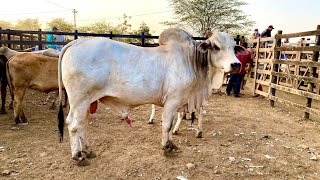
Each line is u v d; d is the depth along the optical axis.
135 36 9.09
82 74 3.58
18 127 5.38
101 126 5.64
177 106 4.11
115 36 8.93
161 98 4.05
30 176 3.50
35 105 7.20
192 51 4.20
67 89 3.70
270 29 12.55
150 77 3.82
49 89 5.75
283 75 8.00
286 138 5.41
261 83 9.66
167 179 3.56
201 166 3.96
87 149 4.00
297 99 10.02
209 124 6.13
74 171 3.68
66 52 3.69
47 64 5.60
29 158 4.01
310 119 7.00
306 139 5.41
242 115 7.14
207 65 4.40
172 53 4.03
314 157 4.40
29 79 5.49
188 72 4.06
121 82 3.72
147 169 3.81
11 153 4.15
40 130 5.26
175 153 4.36
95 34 8.75
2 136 4.85
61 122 3.83
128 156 4.20
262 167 4.01
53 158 4.04
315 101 9.65
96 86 3.67
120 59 3.71
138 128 5.62
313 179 3.73
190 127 5.85
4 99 6.30
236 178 3.66
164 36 4.25
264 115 7.30
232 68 4.02
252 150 4.65
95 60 3.61
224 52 4.14
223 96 9.94
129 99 3.87
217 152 4.49
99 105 7.41
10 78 5.53
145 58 3.85
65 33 8.50
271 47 9.52
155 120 6.27
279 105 8.72
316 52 6.84
